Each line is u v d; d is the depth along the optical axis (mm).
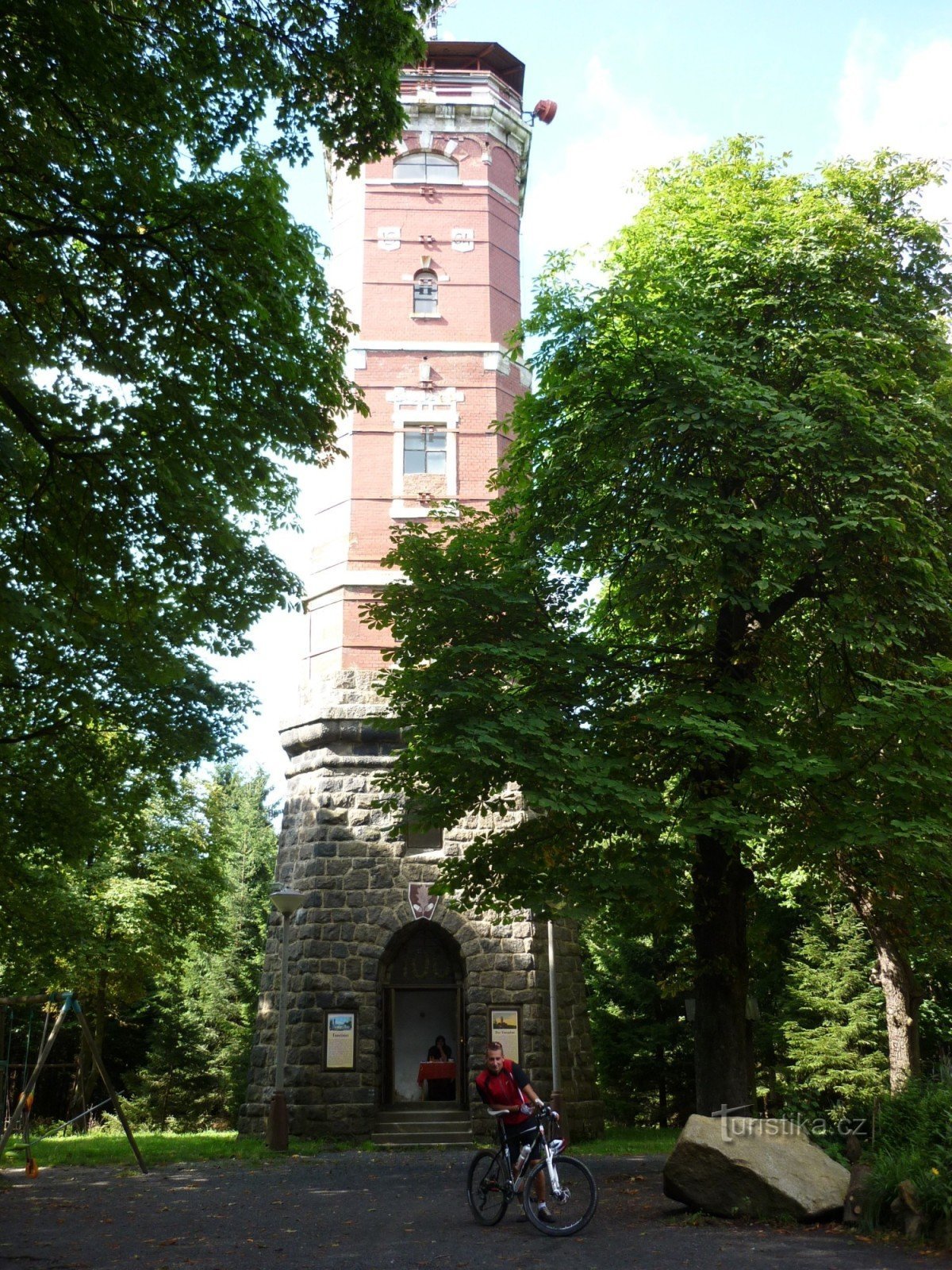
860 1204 10391
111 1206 13156
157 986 40656
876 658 16094
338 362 13930
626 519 15734
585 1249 9781
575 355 16078
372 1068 22641
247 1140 22328
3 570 11992
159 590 14398
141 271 12203
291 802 25516
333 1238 10672
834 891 18188
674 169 19109
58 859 18641
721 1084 14586
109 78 11375
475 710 14398
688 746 13969
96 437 12844
